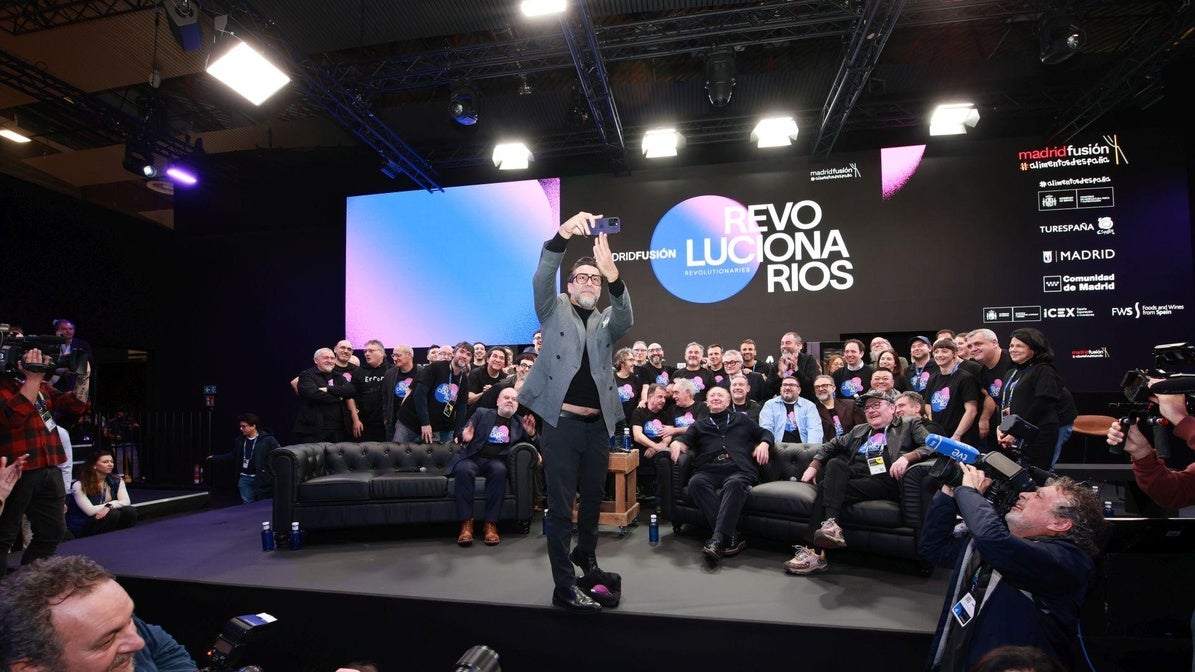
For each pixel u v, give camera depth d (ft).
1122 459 22.20
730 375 18.08
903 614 9.38
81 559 3.79
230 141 29.53
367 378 20.29
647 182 26.89
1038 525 6.55
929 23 18.75
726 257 26.20
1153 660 7.32
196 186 29.84
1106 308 23.29
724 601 10.00
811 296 25.50
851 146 26.02
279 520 14.11
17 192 25.36
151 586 11.54
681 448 14.79
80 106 22.68
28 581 3.52
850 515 12.37
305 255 30.76
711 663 9.16
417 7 19.01
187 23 15.66
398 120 25.49
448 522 14.90
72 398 12.07
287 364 30.78
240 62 16.96
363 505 14.35
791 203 25.89
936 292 24.58
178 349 31.81
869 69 19.25
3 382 10.14
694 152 27.02
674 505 14.90
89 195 32.96
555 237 9.30
